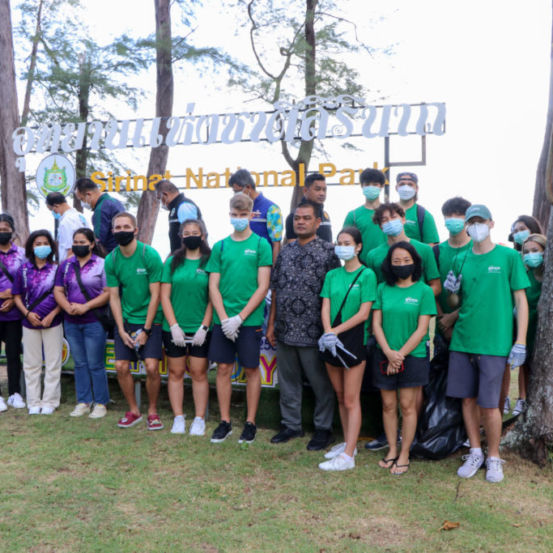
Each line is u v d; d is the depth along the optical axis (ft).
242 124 37.19
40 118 57.62
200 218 17.92
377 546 9.62
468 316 12.54
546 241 13.38
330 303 13.51
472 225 12.36
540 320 13.16
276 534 10.01
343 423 13.80
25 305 17.65
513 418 14.39
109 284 15.78
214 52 49.19
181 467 13.15
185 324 15.39
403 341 12.67
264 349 16.21
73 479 12.42
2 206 46.73
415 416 12.89
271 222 16.30
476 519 10.48
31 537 9.93
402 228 13.66
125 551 9.49
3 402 17.78
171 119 38.55
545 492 11.64
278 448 14.44
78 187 19.11
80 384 17.28
